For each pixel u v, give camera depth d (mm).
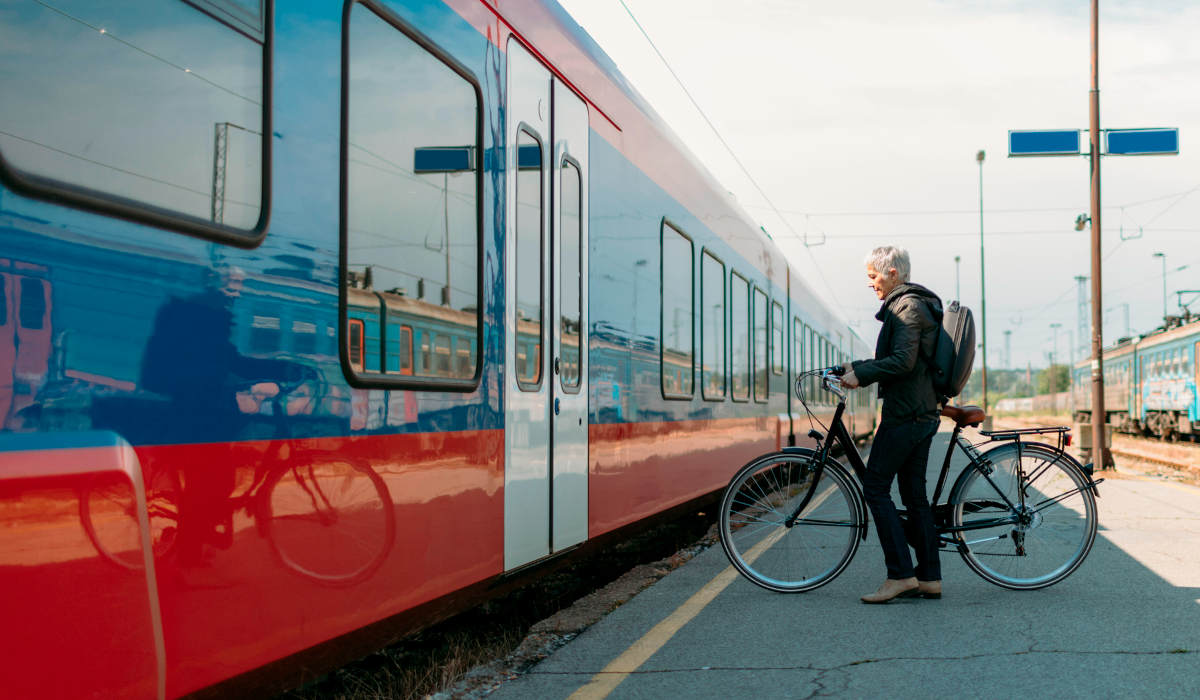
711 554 7746
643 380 6926
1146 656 4363
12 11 2162
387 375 3537
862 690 3938
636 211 6914
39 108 2209
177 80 2588
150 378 2465
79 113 2303
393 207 3602
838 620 5148
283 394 2951
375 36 3510
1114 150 16953
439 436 3928
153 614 2332
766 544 5953
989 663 4281
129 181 2428
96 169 2340
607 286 6207
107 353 2346
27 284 2164
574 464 5523
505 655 4750
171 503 2521
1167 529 8250
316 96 3150
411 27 3771
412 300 3723
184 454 2566
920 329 5395
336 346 3217
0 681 2006
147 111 2490
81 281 2287
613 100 6492
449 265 4047
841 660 4383
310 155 3109
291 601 2984
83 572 2178
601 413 6016
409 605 3691
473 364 4262
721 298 9562
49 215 2221
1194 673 4105
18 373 2133
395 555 3580
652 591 6113
